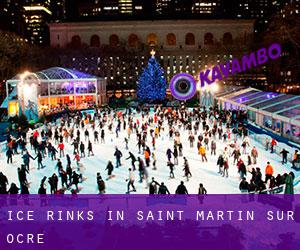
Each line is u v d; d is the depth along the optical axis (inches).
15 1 6609.3
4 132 1761.8
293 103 1608.0
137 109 2488.9
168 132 1723.7
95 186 933.8
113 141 1545.3
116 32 5172.2
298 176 957.2
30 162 1210.6
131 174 868.6
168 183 944.3
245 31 5078.7
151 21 5093.5
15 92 2193.7
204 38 5123.0
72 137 1566.2
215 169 1078.4
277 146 1269.7
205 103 2859.3
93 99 2925.7
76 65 4372.5
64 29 5201.8
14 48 3440.0
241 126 1609.3
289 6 3065.9
